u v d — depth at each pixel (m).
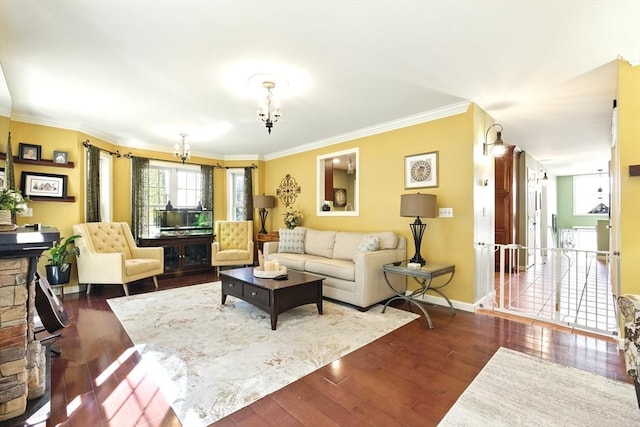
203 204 6.27
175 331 2.93
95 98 3.39
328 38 2.24
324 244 4.80
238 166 6.61
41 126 4.11
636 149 2.48
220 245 5.99
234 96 3.32
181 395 1.91
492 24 2.08
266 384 2.03
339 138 5.04
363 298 3.49
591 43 2.30
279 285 3.07
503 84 3.03
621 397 1.87
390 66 2.67
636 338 1.65
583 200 9.88
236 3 1.86
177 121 4.23
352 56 2.50
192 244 5.74
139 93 3.24
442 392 1.94
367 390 1.97
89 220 4.57
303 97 3.37
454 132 3.70
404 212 3.54
